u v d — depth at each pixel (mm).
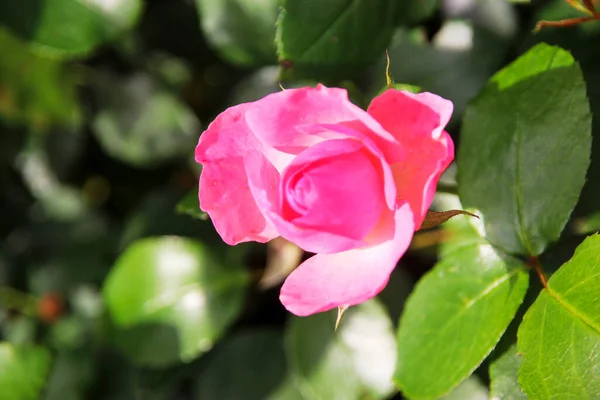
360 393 355
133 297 388
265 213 281
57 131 449
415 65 354
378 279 278
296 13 321
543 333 284
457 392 337
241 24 366
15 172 462
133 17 386
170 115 423
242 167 294
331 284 286
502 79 308
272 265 371
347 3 324
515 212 306
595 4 323
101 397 424
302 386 363
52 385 424
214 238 405
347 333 358
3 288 458
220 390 392
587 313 278
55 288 452
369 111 282
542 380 280
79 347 434
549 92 302
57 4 385
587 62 337
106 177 457
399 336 315
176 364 406
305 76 330
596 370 274
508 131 307
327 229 278
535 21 339
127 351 387
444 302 311
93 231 457
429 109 277
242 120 292
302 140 290
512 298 302
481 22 354
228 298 384
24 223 476
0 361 413
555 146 302
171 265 387
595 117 332
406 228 273
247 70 417
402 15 337
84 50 390
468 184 312
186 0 414
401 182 282
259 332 396
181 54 424
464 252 313
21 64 417
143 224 416
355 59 332
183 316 384
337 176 279
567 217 301
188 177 432
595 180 324
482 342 298
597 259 282
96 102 433
